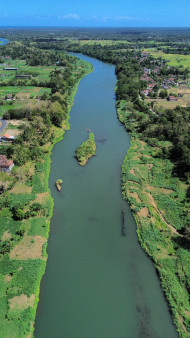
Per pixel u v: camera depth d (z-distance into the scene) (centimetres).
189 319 4791
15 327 4647
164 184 8650
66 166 9900
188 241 6356
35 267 5781
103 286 5556
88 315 5006
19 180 8744
